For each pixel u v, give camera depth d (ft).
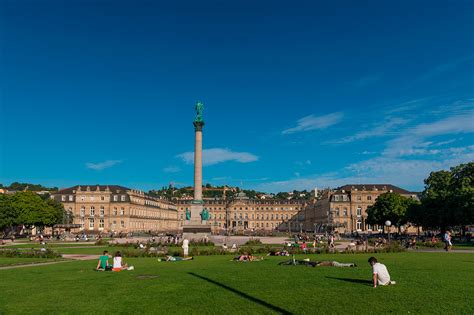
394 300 72.84
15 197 455.63
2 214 391.86
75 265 143.54
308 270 116.16
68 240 368.89
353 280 96.27
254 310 67.00
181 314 65.05
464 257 163.12
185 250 177.06
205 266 130.93
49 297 79.10
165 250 192.85
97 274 113.50
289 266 127.54
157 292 82.79
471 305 68.64
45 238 410.31
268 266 128.36
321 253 191.42
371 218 513.86
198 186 327.26
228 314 64.85
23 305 72.54
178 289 85.87
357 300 73.26
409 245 234.79
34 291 85.66
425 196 400.67
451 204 335.06
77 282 97.55
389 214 482.69
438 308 66.69
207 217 321.32
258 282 94.17
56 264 148.87
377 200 505.66
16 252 184.96
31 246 272.92
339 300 73.46
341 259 157.69
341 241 353.31
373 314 63.72
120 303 73.10
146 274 110.73
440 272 109.81
